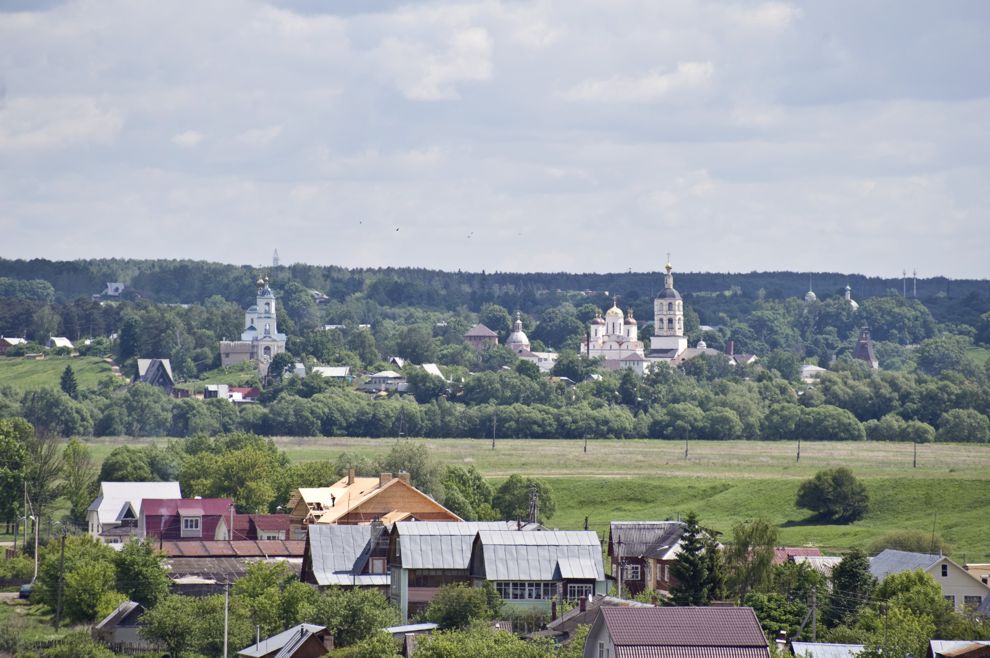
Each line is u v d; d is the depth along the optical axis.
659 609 165.50
